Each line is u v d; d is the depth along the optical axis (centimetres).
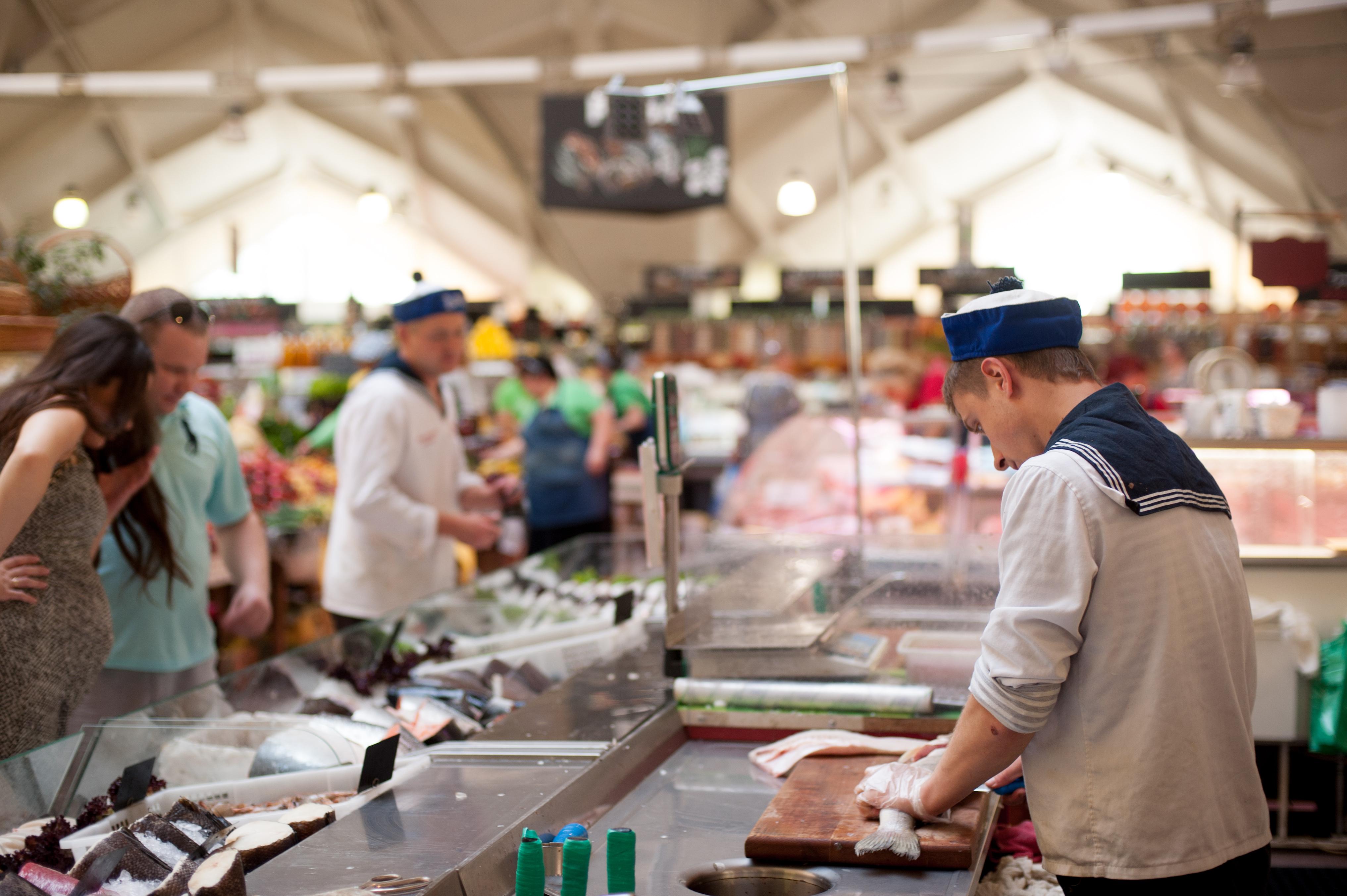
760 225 1221
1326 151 958
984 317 159
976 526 527
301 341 827
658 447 234
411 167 1185
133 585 279
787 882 159
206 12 1011
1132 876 143
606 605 314
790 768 199
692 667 231
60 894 142
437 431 359
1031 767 153
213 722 195
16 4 914
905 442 576
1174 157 1041
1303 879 309
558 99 595
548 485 627
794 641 228
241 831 156
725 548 301
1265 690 329
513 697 247
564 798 171
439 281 1307
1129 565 144
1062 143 1096
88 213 1068
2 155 1001
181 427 291
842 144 368
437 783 177
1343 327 773
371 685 250
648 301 1095
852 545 284
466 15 1048
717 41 1046
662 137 588
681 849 166
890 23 1030
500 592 323
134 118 1051
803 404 793
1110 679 145
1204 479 154
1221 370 396
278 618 479
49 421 225
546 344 949
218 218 1191
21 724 225
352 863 145
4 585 222
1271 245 514
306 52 1075
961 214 763
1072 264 1120
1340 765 340
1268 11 682
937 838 158
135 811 171
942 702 221
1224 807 147
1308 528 356
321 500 516
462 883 141
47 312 318
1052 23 711
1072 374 158
